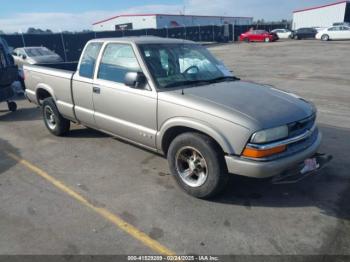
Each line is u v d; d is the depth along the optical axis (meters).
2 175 4.44
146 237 3.08
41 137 5.99
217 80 4.36
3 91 7.68
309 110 3.71
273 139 3.23
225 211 3.48
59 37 24.72
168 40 4.66
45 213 3.49
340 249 2.88
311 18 54.25
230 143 3.25
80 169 4.57
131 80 3.91
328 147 5.21
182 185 3.82
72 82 5.10
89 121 5.04
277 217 3.37
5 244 3.01
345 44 28.42
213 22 71.69
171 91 3.83
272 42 37.41
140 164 4.69
